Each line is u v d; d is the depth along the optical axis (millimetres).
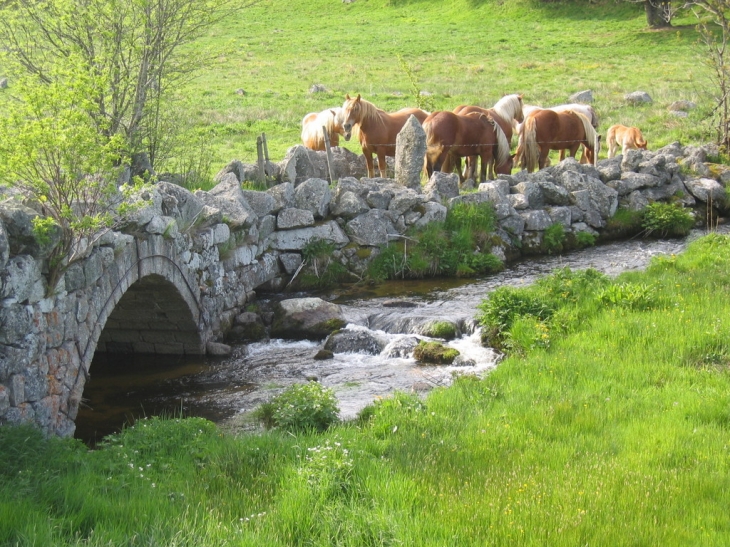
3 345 7250
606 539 5645
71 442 7625
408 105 32312
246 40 53469
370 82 38062
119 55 16078
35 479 6398
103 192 8273
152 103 16688
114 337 12250
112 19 15281
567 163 19516
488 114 21359
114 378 11297
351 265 15781
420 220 16516
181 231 11547
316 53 48406
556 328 11539
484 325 12445
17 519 5551
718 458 7035
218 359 12008
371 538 5828
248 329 13047
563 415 8344
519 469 6973
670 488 6438
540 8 58781
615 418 8219
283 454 7523
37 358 7727
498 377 9945
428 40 51969
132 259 9727
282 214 15406
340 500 6387
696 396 8578
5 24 15102
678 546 5582
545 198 18562
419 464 7102
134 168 15836
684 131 26656
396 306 13945
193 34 17031
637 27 51750
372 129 19969
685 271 14094
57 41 15594
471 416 8578
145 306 11562
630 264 16219
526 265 16625
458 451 7465
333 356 11938
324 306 13250
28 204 8141
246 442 7883
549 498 6340
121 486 6562
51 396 8000
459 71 41312
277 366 11586
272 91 35469
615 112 30719
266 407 9586
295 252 15531
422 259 15930
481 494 6488
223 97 34000
